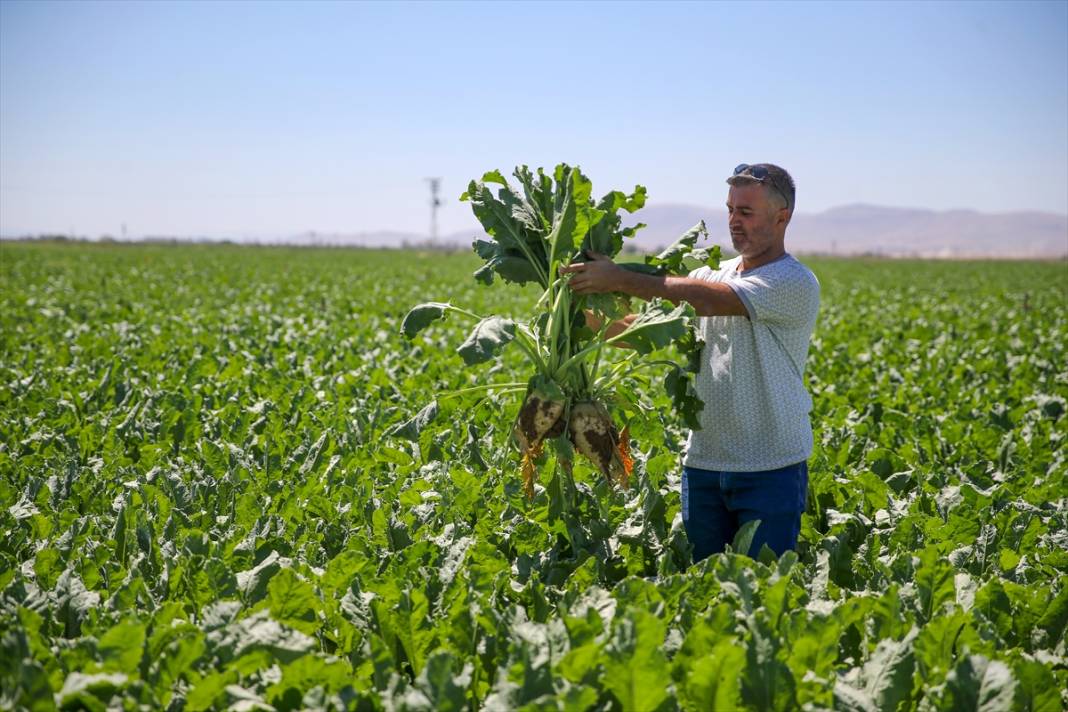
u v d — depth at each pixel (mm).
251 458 5613
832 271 49719
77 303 19344
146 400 7191
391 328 14070
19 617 3014
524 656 2734
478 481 4898
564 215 3973
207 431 6457
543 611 3617
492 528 4496
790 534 4254
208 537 3998
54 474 5184
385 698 2701
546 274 4277
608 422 4176
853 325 15914
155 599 3617
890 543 4434
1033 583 3732
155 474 5074
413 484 4957
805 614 3123
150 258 48312
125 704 2566
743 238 4188
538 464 4926
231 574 3459
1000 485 5402
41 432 6391
